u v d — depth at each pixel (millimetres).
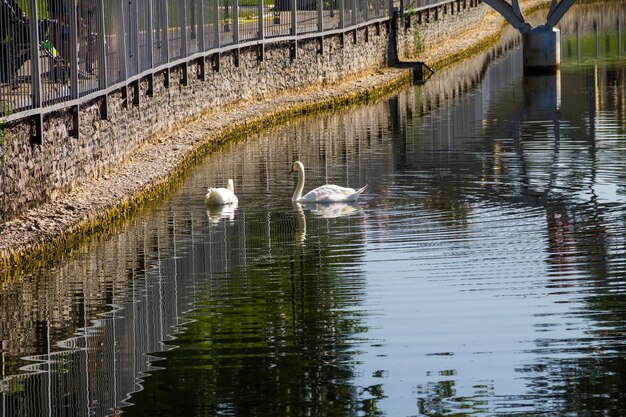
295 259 15594
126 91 22203
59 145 18234
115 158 21531
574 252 15547
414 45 48594
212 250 16266
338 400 10430
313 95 35062
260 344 11977
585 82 38969
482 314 12805
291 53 35625
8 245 15359
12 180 16328
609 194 19625
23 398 10680
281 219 18297
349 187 20906
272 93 34281
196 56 27984
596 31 60906
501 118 30484
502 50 54531
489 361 11305
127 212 19047
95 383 11023
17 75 16703
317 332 12312
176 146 24438
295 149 26016
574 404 10211
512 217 17953
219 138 27031
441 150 25094
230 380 10969
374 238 16719
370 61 42531
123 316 13180
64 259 16031
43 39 18078
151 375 11172
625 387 10539
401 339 12023
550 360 11281
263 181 21812
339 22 39312
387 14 45250
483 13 70812
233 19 31469
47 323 13023
